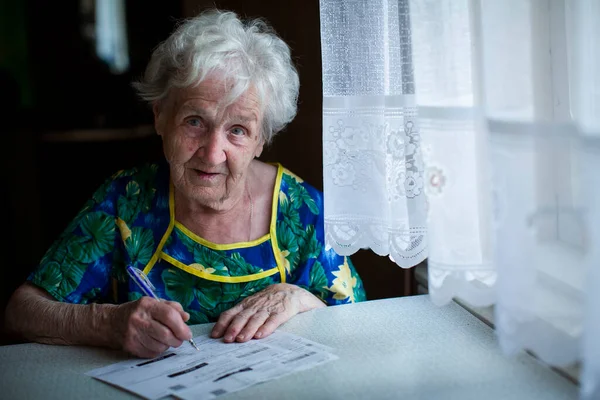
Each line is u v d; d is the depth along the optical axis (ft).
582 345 2.82
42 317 4.30
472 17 3.37
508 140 3.01
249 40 4.59
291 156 8.08
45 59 16.43
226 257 4.92
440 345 4.00
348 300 5.10
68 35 16.47
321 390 3.45
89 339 4.15
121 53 16.71
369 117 4.32
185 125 4.48
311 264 5.07
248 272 4.94
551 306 3.09
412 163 4.11
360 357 3.86
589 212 2.68
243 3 8.47
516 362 3.74
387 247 4.41
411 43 3.80
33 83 16.30
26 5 16.47
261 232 5.03
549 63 3.10
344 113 4.37
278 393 3.42
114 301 5.27
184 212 4.92
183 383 3.55
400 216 4.22
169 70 4.53
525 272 3.05
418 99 3.54
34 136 14.12
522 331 3.10
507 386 3.45
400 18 3.98
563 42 3.09
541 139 2.97
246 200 5.02
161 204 4.95
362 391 3.43
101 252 4.90
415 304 4.74
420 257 4.23
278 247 5.05
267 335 4.24
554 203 3.03
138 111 15.81
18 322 4.42
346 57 4.30
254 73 4.45
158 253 4.90
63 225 13.57
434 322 4.39
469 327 4.28
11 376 3.74
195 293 4.90
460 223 3.49
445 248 3.51
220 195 4.63
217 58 4.30
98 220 4.91
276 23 8.01
